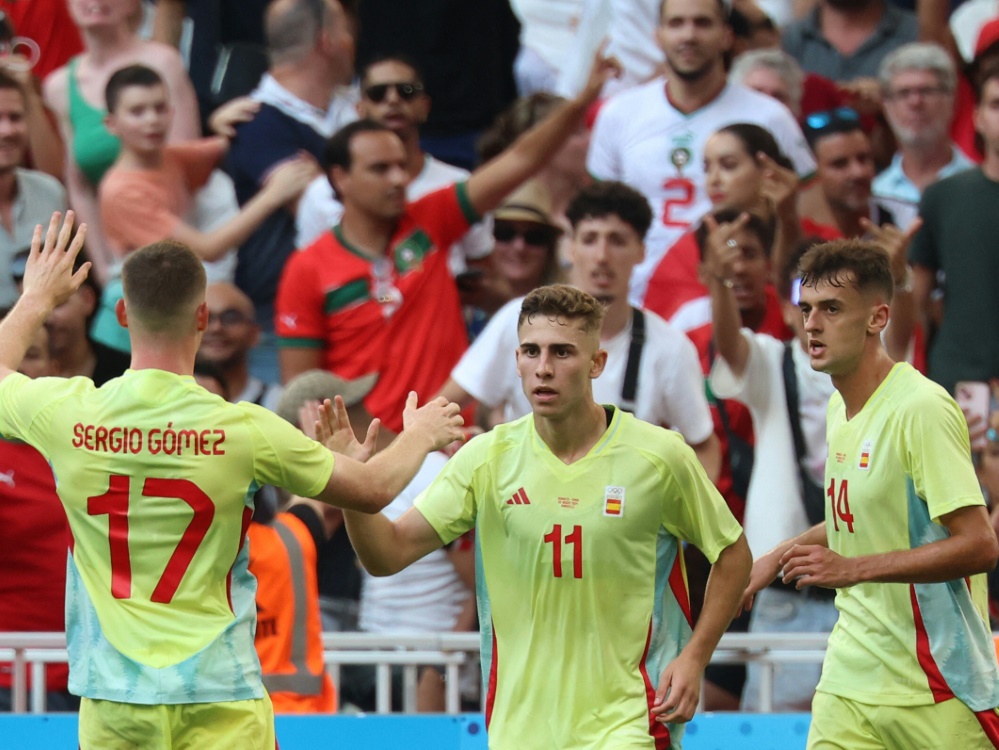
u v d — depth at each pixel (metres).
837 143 27.31
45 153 28.05
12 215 26.86
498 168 25.41
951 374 24.97
